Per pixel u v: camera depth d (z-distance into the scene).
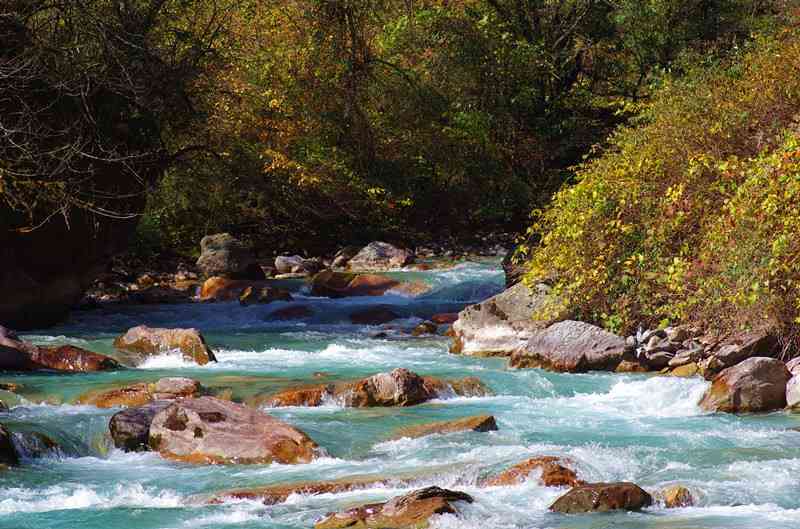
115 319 24.88
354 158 39.19
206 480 11.10
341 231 39.00
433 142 40.53
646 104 22.97
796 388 13.86
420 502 9.37
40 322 23.30
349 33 38.22
